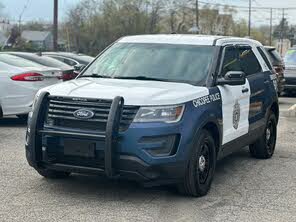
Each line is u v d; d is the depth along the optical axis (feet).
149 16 205.46
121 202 20.71
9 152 29.40
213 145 22.39
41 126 20.71
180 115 20.21
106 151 19.34
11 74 37.14
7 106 37.24
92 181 23.57
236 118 24.76
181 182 20.84
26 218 18.61
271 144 30.17
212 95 22.34
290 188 23.41
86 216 18.95
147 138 19.58
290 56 69.41
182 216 19.25
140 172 19.65
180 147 20.06
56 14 106.73
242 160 29.14
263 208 20.43
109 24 200.13
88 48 201.98
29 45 178.81
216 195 22.08
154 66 23.73
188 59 23.84
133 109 19.76
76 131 19.98
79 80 23.00
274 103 29.84
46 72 38.22
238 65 25.96
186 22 220.02
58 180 23.61
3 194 21.42
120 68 24.11
